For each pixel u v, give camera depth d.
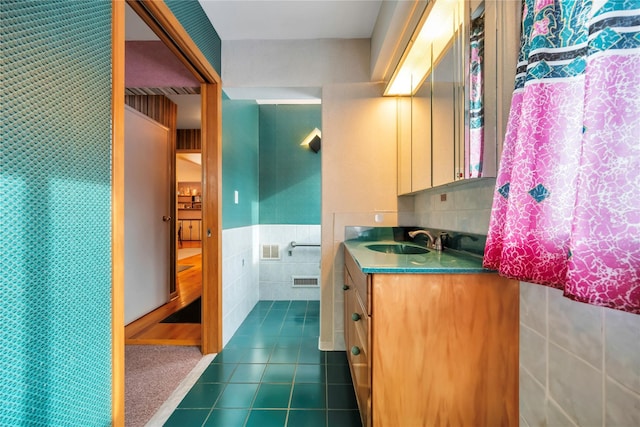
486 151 1.16
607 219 0.58
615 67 0.56
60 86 0.78
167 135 3.55
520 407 1.08
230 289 2.49
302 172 3.61
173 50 1.75
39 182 0.73
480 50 1.19
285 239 3.59
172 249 3.63
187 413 1.55
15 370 0.67
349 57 2.29
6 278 0.65
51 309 0.76
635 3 0.55
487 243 1.00
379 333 1.11
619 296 0.56
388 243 2.10
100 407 0.92
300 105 3.62
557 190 0.77
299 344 2.36
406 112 2.11
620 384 0.67
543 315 0.94
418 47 1.63
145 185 3.11
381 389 1.11
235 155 2.65
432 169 1.61
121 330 1.01
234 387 1.78
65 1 0.80
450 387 1.11
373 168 2.29
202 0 1.85
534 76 0.79
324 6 1.92
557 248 0.76
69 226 0.81
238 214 2.74
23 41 0.68
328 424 1.47
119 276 1.00
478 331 1.11
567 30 0.74
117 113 0.99
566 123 0.75
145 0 1.30
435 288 1.11
